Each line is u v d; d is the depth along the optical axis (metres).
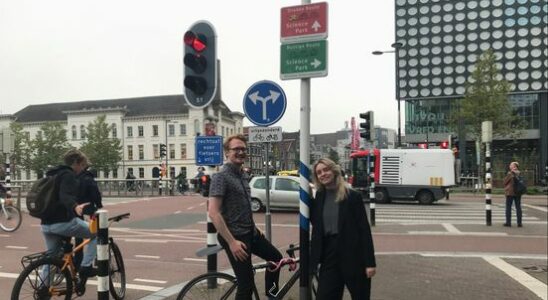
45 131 70.56
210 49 6.89
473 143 52.62
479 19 55.22
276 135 9.02
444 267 8.52
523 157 43.78
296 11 5.27
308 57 5.21
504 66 54.59
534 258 9.55
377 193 24.78
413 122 57.81
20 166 70.12
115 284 6.21
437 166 24.16
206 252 4.42
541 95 54.34
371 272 4.23
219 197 4.41
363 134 15.34
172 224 15.31
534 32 54.12
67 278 5.60
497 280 7.51
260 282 6.76
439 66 55.97
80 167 6.29
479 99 37.44
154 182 32.44
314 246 4.44
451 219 17.28
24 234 12.73
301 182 5.12
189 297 4.58
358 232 4.31
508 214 15.09
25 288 5.34
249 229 4.56
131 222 15.82
